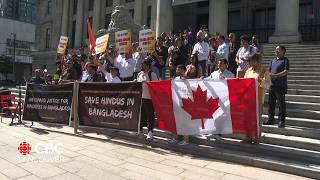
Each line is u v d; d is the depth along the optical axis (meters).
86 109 9.77
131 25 21.05
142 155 7.71
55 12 47.31
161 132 8.97
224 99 7.60
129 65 10.95
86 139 9.31
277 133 8.06
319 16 25.80
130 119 8.87
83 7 43.06
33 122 11.62
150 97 8.67
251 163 6.91
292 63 14.19
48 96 10.77
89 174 6.41
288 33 20.23
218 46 11.45
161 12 25.64
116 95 9.15
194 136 8.31
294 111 8.99
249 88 7.28
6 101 14.05
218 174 6.42
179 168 6.77
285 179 6.15
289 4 20.45
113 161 7.23
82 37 42.91
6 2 89.56
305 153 6.76
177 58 11.27
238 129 7.43
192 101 8.01
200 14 32.53
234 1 30.48
